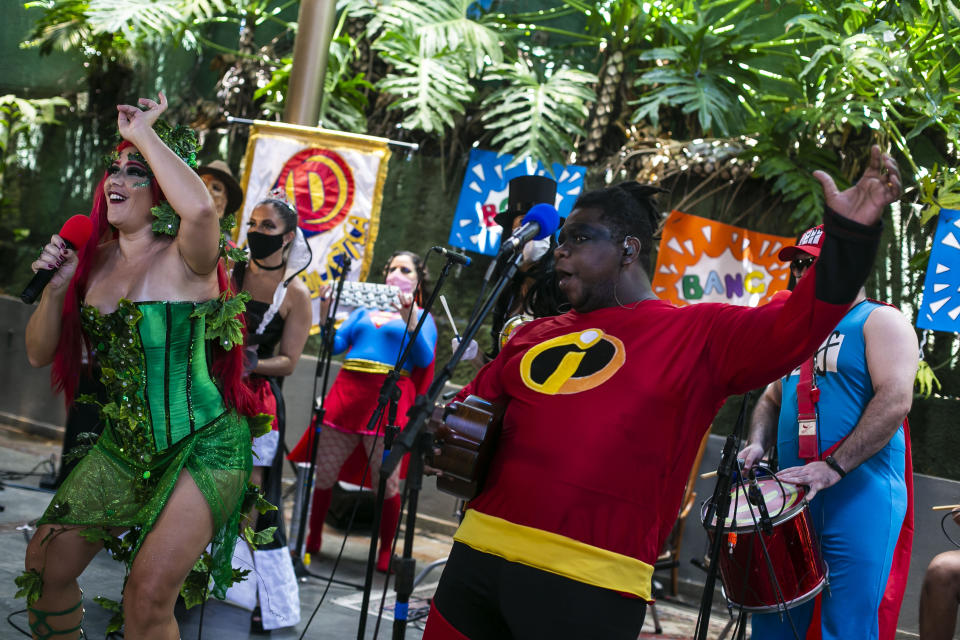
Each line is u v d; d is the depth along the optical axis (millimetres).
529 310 2842
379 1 5859
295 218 3592
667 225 5039
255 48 6832
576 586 1646
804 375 2736
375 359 4555
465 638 1778
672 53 5145
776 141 4957
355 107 6188
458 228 5801
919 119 4508
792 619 2578
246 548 3369
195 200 2098
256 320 3535
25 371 7121
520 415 1786
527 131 5348
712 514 2521
